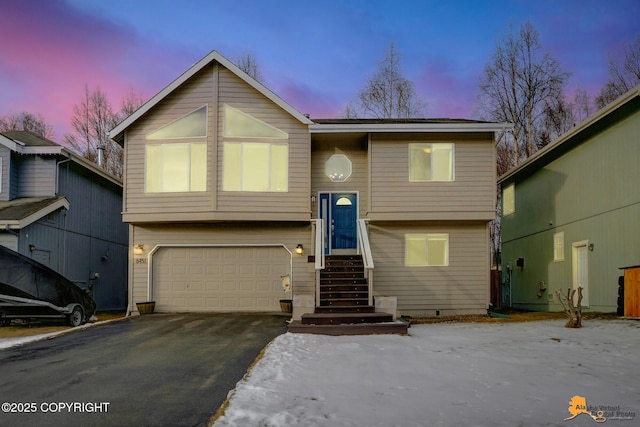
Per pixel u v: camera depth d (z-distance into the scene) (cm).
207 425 522
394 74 3088
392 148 1589
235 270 1609
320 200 1656
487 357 841
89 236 2003
